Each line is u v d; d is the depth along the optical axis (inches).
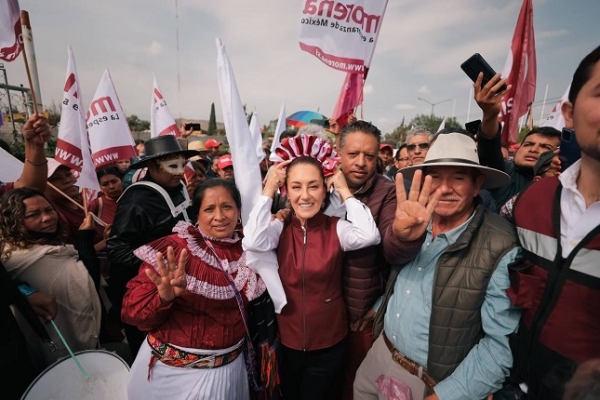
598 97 33.1
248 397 72.0
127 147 147.3
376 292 73.0
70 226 119.5
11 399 65.0
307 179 62.2
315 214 64.7
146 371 64.6
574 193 40.4
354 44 118.3
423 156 140.5
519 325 47.2
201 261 63.8
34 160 92.2
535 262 43.9
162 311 58.6
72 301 79.2
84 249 94.9
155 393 63.2
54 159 120.4
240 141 85.1
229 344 65.4
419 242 54.6
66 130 118.8
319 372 71.6
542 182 47.3
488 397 51.2
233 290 64.3
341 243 67.6
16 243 76.5
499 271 50.1
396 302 62.9
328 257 66.0
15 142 252.4
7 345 64.6
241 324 67.3
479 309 53.2
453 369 54.6
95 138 143.0
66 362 67.9
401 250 56.4
